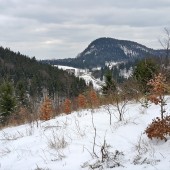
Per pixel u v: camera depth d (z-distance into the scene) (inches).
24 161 284.4
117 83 501.7
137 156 232.5
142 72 511.5
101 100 566.9
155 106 382.9
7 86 1398.9
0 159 311.6
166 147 238.4
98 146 272.7
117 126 320.2
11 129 587.2
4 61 6151.6
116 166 228.7
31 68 5743.1
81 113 464.8
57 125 394.9
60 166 249.4
